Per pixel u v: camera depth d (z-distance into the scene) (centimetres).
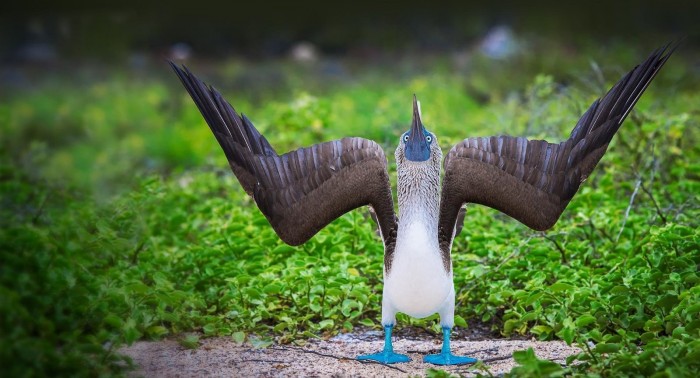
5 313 855
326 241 1226
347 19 4094
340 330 1085
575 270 1133
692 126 1633
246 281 1098
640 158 1503
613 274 1078
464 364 918
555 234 1205
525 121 1727
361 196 883
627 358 823
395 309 917
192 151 2267
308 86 3281
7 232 1071
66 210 1388
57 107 2706
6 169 1582
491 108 2286
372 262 1183
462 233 1281
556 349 977
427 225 851
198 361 933
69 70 3459
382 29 4056
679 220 1246
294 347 992
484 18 4006
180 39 3944
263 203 867
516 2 3925
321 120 1794
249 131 880
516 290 1123
